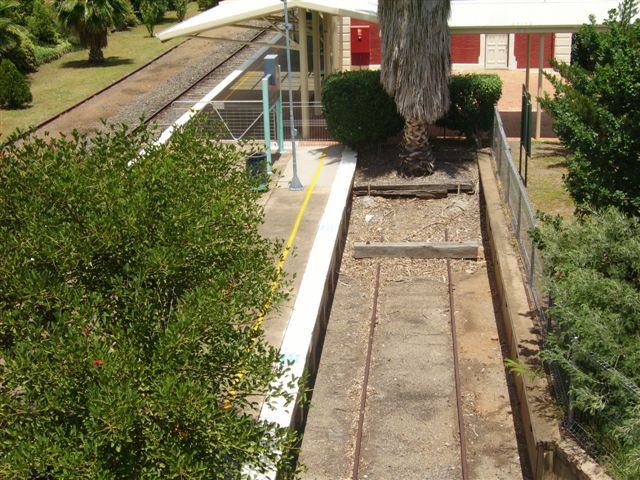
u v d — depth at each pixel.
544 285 10.83
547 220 11.82
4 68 30.52
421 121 20.98
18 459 6.84
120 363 7.27
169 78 35.47
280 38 42.06
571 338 10.26
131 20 49.91
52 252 7.62
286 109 25.23
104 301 8.05
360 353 14.49
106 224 7.79
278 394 8.64
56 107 30.72
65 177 8.06
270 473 9.61
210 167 9.65
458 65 34.53
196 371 7.88
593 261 10.59
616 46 12.22
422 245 17.92
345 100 22.28
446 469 11.41
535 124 24.91
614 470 9.15
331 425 12.49
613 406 9.45
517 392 12.66
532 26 22.38
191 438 7.72
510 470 11.28
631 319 9.77
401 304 16.22
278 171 21.97
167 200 8.40
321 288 15.13
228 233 8.75
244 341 8.55
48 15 42.16
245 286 8.33
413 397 13.13
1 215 8.20
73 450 7.18
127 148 8.96
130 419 6.96
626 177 11.67
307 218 18.86
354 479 11.25
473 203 20.55
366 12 22.75
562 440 10.00
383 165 22.47
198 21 24.39
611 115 11.65
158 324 8.19
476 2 24.81
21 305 7.75
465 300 16.17
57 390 7.18
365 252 18.12
